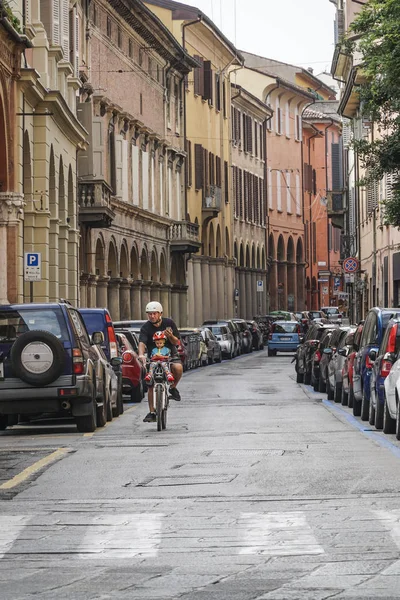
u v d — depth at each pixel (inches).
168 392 1691.7
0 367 1612.9
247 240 7401.6
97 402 1765.5
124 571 669.9
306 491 987.9
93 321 2197.3
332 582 626.8
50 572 671.8
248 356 5516.7
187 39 5979.3
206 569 671.1
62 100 3230.8
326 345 2736.2
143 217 4948.3
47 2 3275.1
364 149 2576.3
